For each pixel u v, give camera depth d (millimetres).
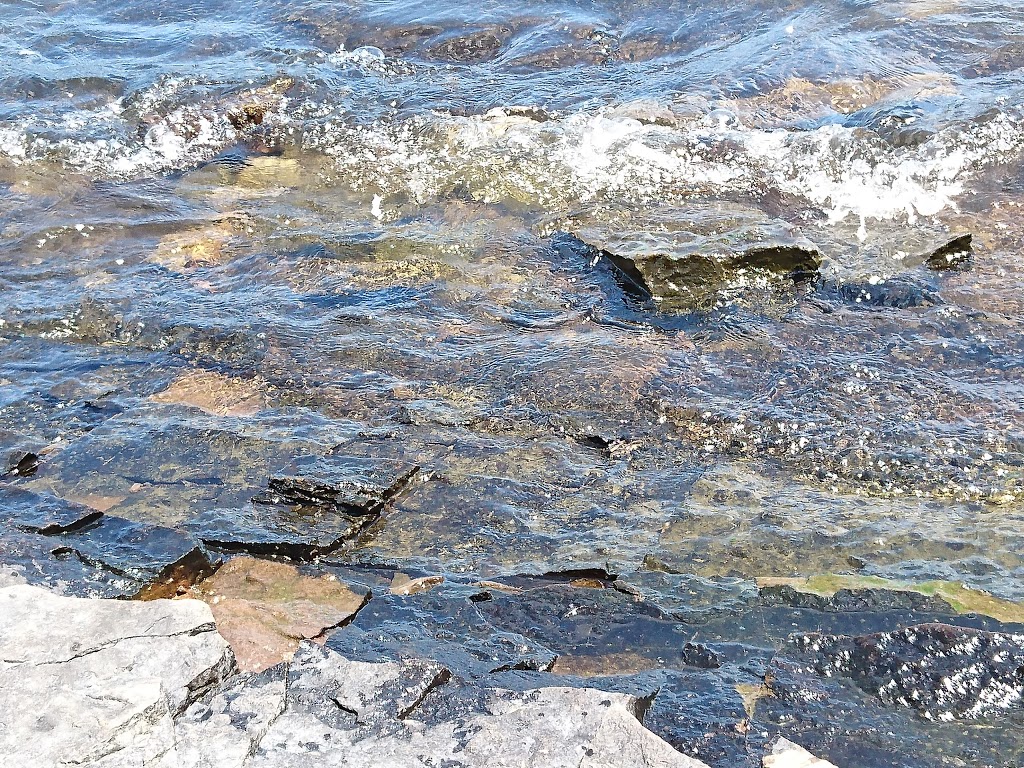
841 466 4156
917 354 4430
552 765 3539
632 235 4812
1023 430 4199
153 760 3523
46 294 4793
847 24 6328
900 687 3701
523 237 4961
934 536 3982
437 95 5762
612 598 3898
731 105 5520
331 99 5730
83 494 4152
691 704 3693
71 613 3730
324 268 4867
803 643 3789
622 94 5668
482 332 4602
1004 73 5613
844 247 4816
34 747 3488
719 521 4043
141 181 5324
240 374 4484
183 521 4086
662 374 4406
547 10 6805
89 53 6457
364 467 4188
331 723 3631
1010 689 3684
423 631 3850
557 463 4199
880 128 5266
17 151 5414
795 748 3609
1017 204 4961
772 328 4539
